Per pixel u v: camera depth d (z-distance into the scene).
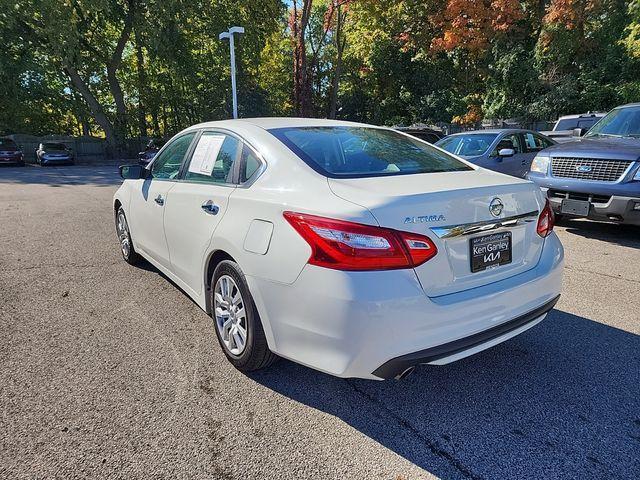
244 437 2.41
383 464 2.22
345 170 2.80
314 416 2.59
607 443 2.36
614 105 22.27
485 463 2.23
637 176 5.65
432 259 2.32
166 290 4.53
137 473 2.15
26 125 33.72
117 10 27.91
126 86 36.69
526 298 2.71
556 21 22.16
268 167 2.89
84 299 4.30
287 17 35.28
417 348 2.27
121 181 16.11
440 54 28.81
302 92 31.36
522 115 24.88
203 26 29.83
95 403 2.68
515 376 3.00
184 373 3.03
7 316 3.92
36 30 26.03
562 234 6.78
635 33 19.02
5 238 6.74
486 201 2.55
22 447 2.31
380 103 35.88
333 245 2.24
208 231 3.14
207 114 34.91
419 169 3.04
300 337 2.43
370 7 28.50
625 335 3.54
